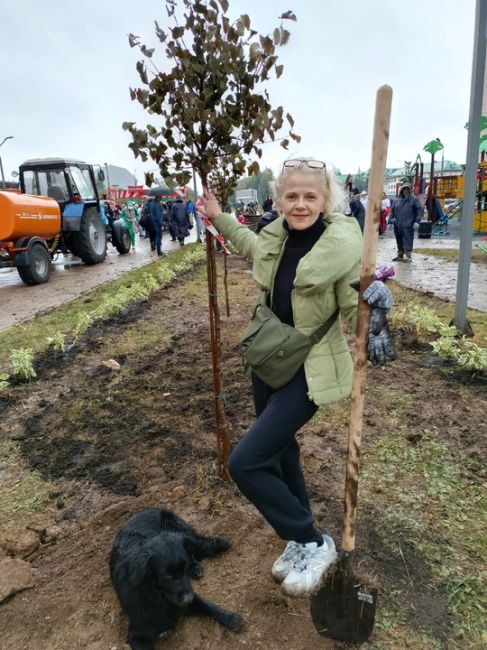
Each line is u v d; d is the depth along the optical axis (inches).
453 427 144.3
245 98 94.9
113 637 82.3
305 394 78.8
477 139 207.5
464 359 183.3
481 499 112.1
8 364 221.5
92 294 384.8
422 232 765.9
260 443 76.0
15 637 83.7
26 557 102.4
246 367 90.4
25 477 131.1
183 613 83.1
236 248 102.2
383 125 59.8
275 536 101.7
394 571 92.0
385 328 68.0
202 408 166.1
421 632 79.5
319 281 74.1
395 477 121.6
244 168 101.1
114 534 105.9
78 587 92.4
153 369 206.1
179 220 767.7
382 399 164.4
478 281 374.0
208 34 90.0
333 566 75.7
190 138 94.9
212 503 113.4
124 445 144.3
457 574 90.8
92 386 189.8
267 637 80.2
